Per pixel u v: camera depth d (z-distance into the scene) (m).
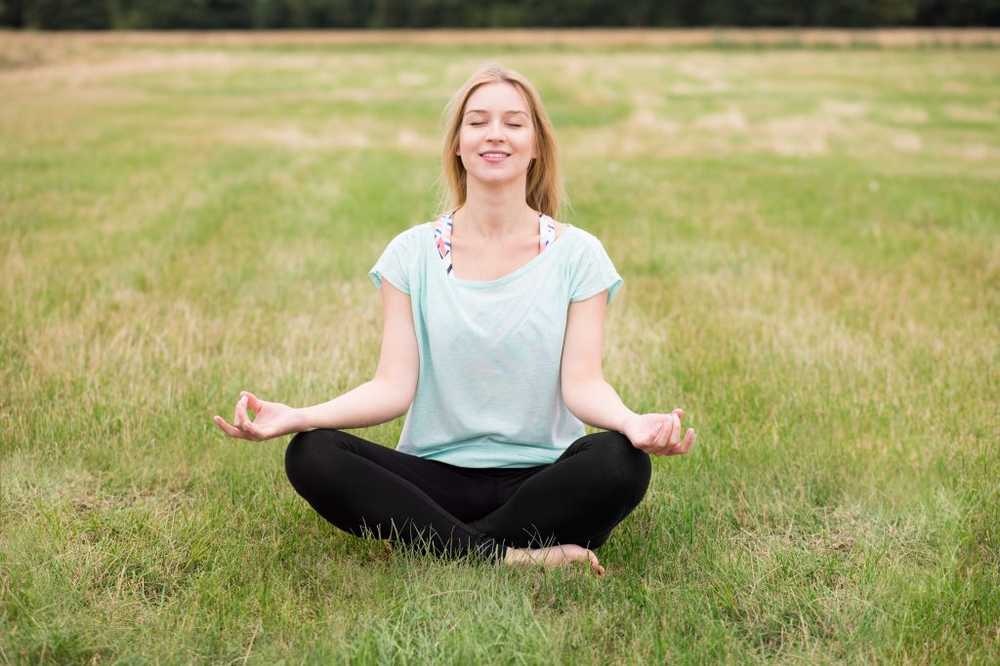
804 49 54.97
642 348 4.89
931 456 3.54
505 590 2.51
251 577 2.67
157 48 54.38
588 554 2.67
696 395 4.24
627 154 15.09
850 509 3.19
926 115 21.97
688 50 55.31
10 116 18.52
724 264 6.92
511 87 2.75
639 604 2.54
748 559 2.79
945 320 5.41
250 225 8.08
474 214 2.78
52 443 3.60
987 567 2.77
